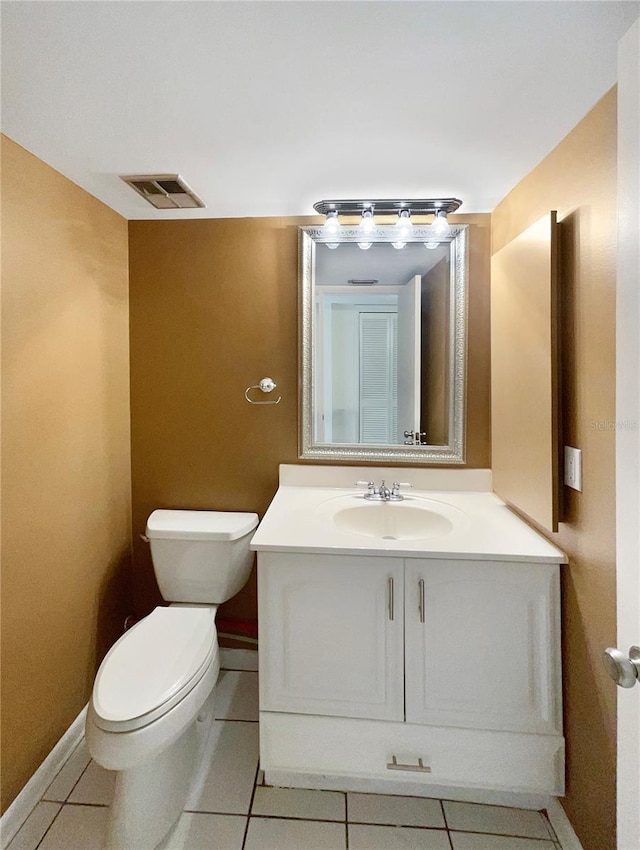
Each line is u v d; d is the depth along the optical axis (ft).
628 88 2.43
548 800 4.39
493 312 5.63
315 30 2.86
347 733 4.36
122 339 6.25
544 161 4.50
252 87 3.43
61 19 2.74
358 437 6.29
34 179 4.46
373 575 4.29
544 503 4.20
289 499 5.78
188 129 4.02
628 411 2.48
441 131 4.05
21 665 4.34
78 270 5.21
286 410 6.34
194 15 2.73
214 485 6.47
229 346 6.34
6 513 4.15
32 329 4.47
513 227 5.26
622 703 2.49
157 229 6.30
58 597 4.91
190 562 5.73
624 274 2.50
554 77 3.31
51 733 4.77
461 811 4.43
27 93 3.47
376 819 4.33
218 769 4.86
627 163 2.45
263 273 6.24
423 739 4.30
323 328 6.22
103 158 4.53
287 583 4.38
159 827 4.05
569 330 4.01
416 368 6.15
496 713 4.23
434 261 6.07
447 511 5.37
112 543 6.06
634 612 2.42
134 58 3.10
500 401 5.44
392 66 3.20
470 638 4.23
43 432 4.64
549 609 4.15
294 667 4.41
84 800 4.48
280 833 4.19
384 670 4.32
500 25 2.83
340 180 5.05
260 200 5.62
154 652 4.49
